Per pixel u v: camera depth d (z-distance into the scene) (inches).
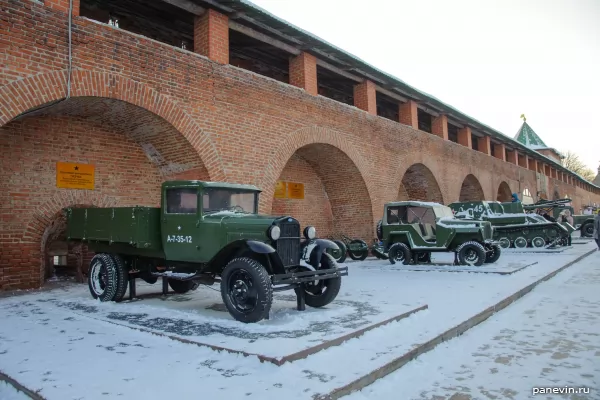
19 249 320.8
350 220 614.2
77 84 289.4
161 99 337.7
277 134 436.8
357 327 183.3
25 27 269.1
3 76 258.1
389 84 623.2
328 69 540.4
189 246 240.8
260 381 128.3
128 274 273.3
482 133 955.3
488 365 156.7
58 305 253.8
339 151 532.7
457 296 272.5
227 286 210.7
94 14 426.6
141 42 328.8
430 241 470.9
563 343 182.2
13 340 177.0
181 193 247.3
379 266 471.5
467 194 951.0
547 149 1745.8
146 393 120.2
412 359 159.0
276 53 543.8
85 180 359.6
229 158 386.3
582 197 1959.9
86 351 160.6
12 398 126.3
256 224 218.7
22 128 328.2
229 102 392.2
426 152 714.8
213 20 387.5
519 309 254.8
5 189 316.5
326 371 136.3
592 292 304.7
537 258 525.0
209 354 155.3
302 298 230.7
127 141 389.1
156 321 204.8
